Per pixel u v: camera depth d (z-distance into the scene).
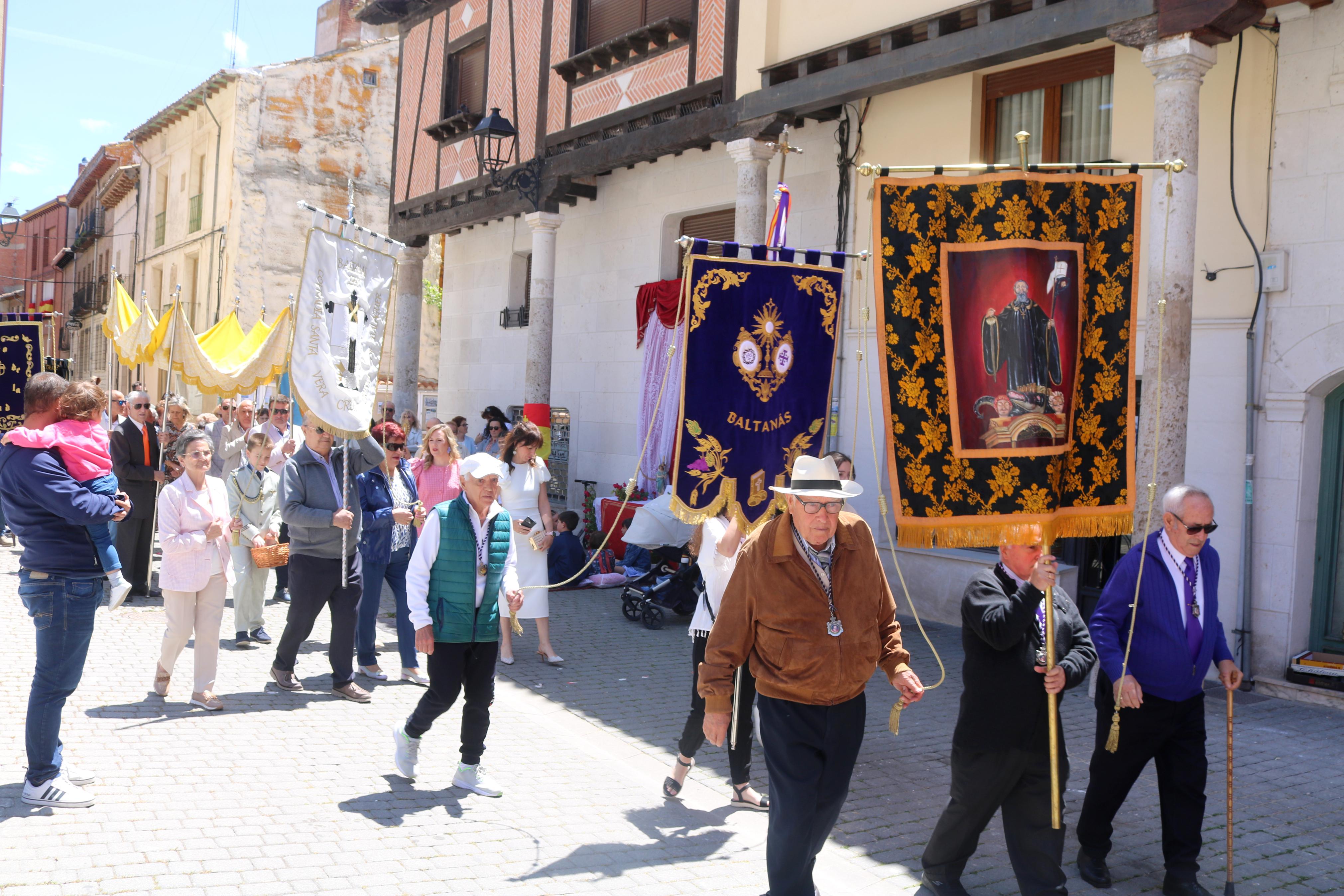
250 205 23.34
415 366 18.47
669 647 8.91
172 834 4.40
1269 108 7.88
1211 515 4.30
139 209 30.31
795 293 5.46
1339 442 7.82
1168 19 7.22
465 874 4.21
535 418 14.80
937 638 9.53
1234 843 4.89
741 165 11.20
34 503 4.54
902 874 4.45
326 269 6.77
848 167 11.09
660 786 5.48
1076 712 7.22
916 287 4.04
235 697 6.60
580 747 6.10
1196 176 7.34
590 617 10.11
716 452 5.27
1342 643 7.81
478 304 18.39
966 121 10.14
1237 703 7.48
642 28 12.50
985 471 4.03
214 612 6.34
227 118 23.73
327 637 8.60
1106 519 4.24
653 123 12.68
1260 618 7.90
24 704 6.11
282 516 6.62
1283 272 7.77
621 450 14.66
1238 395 8.06
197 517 6.30
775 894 3.72
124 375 31.80
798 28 10.60
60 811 4.56
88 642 4.72
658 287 12.75
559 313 15.98
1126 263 4.22
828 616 3.71
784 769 3.70
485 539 5.13
